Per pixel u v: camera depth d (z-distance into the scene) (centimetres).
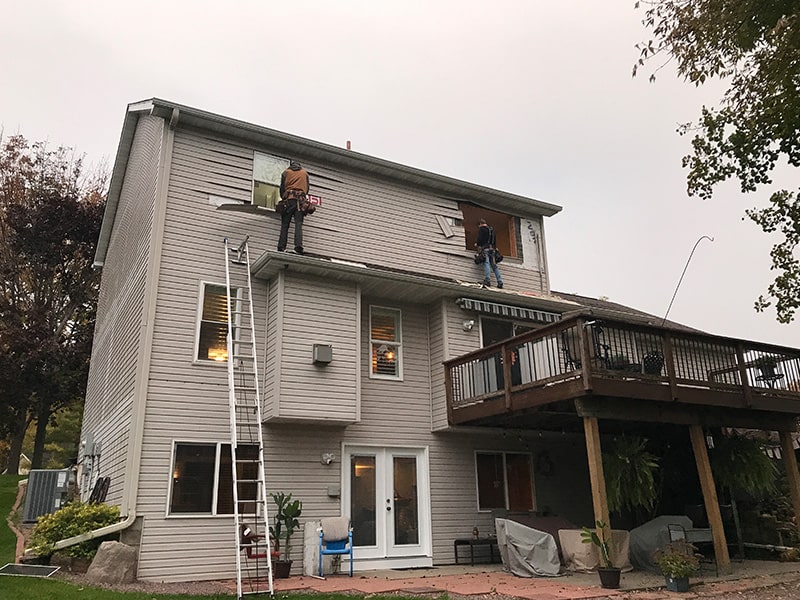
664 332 1032
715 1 800
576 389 912
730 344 1132
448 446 1246
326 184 1284
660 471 1223
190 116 1121
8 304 2381
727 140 954
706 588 809
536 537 977
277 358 1030
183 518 931
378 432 1166
